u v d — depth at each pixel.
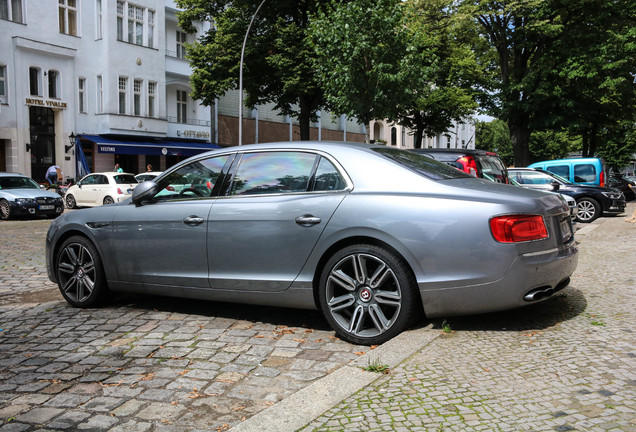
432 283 3.79
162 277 4.90
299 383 3.32
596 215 15.50
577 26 23.64
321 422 2.64
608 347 3.61
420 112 27.94
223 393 3.17
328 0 22.23
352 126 52.62
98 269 5.29
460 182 4.14
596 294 5.29
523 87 23.66
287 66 22.53
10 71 25.84
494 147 86.25
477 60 27.39
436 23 25.09
